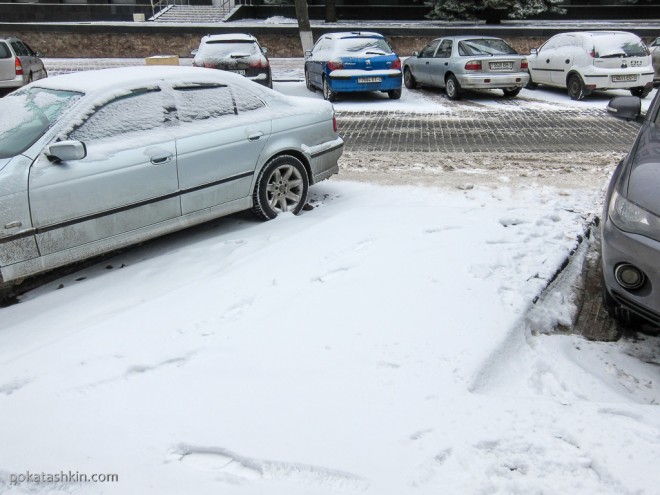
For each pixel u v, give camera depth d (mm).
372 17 29766
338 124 11914
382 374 3180
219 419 2877
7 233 4375
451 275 4309
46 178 4527
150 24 25031
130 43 24859
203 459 2637
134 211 5062
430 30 24312
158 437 2775
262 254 4930
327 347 3463
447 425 2770
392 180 7590
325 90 15000
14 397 3172
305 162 6363
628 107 4984
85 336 3768
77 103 4898
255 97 6027
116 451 2707
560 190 6902
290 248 5000
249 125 5797
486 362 3305
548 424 2771
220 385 3152
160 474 2555
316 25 26781
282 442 2697
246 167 5770
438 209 5949
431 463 2535
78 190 4691
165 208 5266
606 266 3727
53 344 3711
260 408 2943
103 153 4844
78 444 2768
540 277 4340
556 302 4164
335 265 4586
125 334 3766
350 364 3283
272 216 6066
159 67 5680
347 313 3836
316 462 2564
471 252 4699
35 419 2967
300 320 3783
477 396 2994
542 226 5355
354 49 14656
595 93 15688
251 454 2631
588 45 14234
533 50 16844
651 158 3936
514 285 4195
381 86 14688
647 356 3658
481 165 8297
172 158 5227
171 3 30469
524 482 2432
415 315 3777
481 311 3820
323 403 2957
